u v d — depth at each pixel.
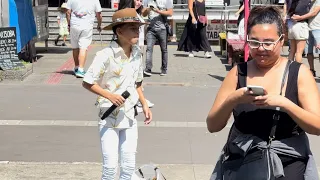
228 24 16.56
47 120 7.82
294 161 3.13
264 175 3.07
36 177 5.60
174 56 14.54
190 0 13.98
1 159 6.16
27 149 6.54
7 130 7.31
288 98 3.12
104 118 4.67
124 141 4.73
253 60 3.28
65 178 5.58
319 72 12.13
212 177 3.37
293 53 10.70
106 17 17.31
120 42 4.66
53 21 17.23
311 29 10.71
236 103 3.03
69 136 7.06
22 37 11.97
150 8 11.04
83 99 9.13
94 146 6.66
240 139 3.17
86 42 11.12
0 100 9.00
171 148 6.56
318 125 3.00
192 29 14.19
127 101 4.69
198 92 9.81
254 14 3.18
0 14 11.62
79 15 11.00
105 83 4.68
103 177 4.69
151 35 11.20
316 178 3.16
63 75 11.40
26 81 10.65
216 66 12.92
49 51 15.24
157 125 7.55
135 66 4.71
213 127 3.27
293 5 10.34
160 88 10.15
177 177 5.62
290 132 3.12
